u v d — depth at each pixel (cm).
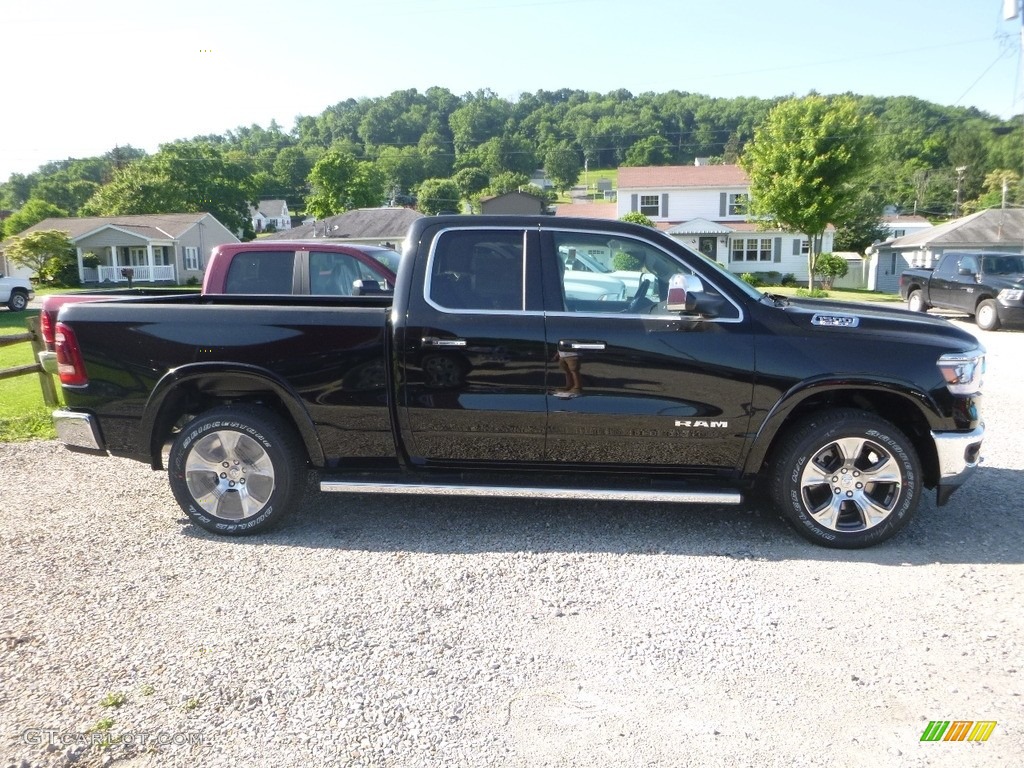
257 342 473
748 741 283
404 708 303
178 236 5400
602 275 474
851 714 298
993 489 574
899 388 447
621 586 411
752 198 4425
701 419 457
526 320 462
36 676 324
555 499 558
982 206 7281
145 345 479
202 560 448
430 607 387
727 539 480
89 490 582
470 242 476
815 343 452
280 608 386
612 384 458
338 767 269
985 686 316
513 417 465
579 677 325
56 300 654
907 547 465
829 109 3725
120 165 10594
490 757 274
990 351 1387
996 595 399
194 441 477
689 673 327
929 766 268
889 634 359
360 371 471
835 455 458
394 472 493
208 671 328
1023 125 2948
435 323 466
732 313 459
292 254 784
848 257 5259
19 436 760
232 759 273
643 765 270
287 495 480
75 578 423
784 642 352
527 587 410
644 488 476
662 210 5194
